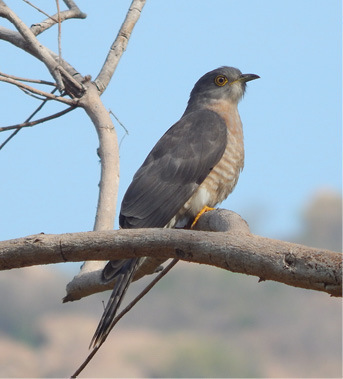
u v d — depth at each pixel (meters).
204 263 7.43
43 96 10.60
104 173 10.35
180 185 11.43
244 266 7.17
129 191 11.23
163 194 11.29
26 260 7.81
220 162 11.82
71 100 10.66
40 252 7.73
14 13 10.59
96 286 9.37
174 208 11.32
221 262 7.27
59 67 10.64
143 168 11.52
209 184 11.68
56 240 7.72
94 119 10.66
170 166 11.48
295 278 6.96
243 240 7.20
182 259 7.50
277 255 7.02
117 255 7.67
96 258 7.72
